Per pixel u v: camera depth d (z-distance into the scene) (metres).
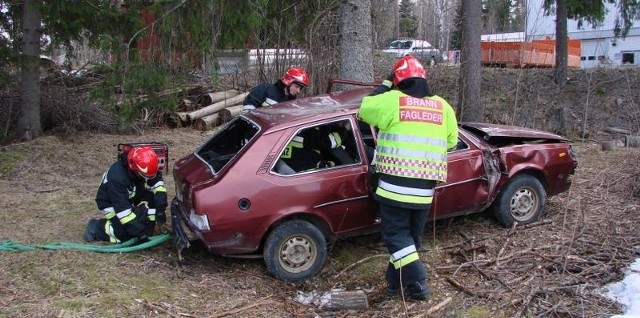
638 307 4.00
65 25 8.56
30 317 3.80
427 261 5.09
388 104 4.24
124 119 9.27
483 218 5.95
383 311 4.25
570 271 4.73
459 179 5.20
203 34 8.31
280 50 10.99
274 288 4.71
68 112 10.30
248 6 8.38
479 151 5.34
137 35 8.56
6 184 7.44
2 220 5.99
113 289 4.35
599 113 15.05
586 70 18.50
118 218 5.14
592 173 7.96
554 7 17.28
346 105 5.19
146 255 5.16
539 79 16.45
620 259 4.86
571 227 5.64
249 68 12.30
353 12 7.29
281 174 4.71
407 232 4.36
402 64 4.37
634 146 10.83
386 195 4.23
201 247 5.44
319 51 10.63
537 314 4.03
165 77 8.85
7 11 9.31
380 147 4.32
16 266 4.70
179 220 4.91
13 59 9.05
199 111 11.67
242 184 4.60
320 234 4.80
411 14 20.77
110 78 8.58
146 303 4.11
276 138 4.77
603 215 6.00
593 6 16.30
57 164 8.35
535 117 12.99
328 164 5.02
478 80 11.57
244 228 4.59
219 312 4.12
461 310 4.14
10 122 10.05
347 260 5.21
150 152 5.09
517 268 4.79
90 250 5.12
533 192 5.68
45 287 4.33
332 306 4.32
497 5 15.95
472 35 11.49
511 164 5.50
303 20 10.63
